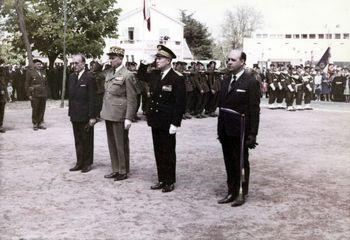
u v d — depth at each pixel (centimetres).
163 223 529
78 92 782
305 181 742
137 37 5225
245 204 611
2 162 863
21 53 3069
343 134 1282
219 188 695
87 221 533
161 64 680
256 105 600
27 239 473
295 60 4484
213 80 1670
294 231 507
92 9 2908
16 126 1382
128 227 513
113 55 729
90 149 800
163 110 669
